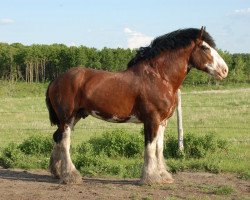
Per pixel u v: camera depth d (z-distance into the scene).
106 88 8.91
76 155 12.01
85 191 8.52
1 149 14.80
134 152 13.35
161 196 8.16
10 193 8.34
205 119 24.98
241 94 46.53
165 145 13.08
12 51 83.25
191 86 68.12
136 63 9.12
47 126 23.28
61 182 9.15
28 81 78.75
